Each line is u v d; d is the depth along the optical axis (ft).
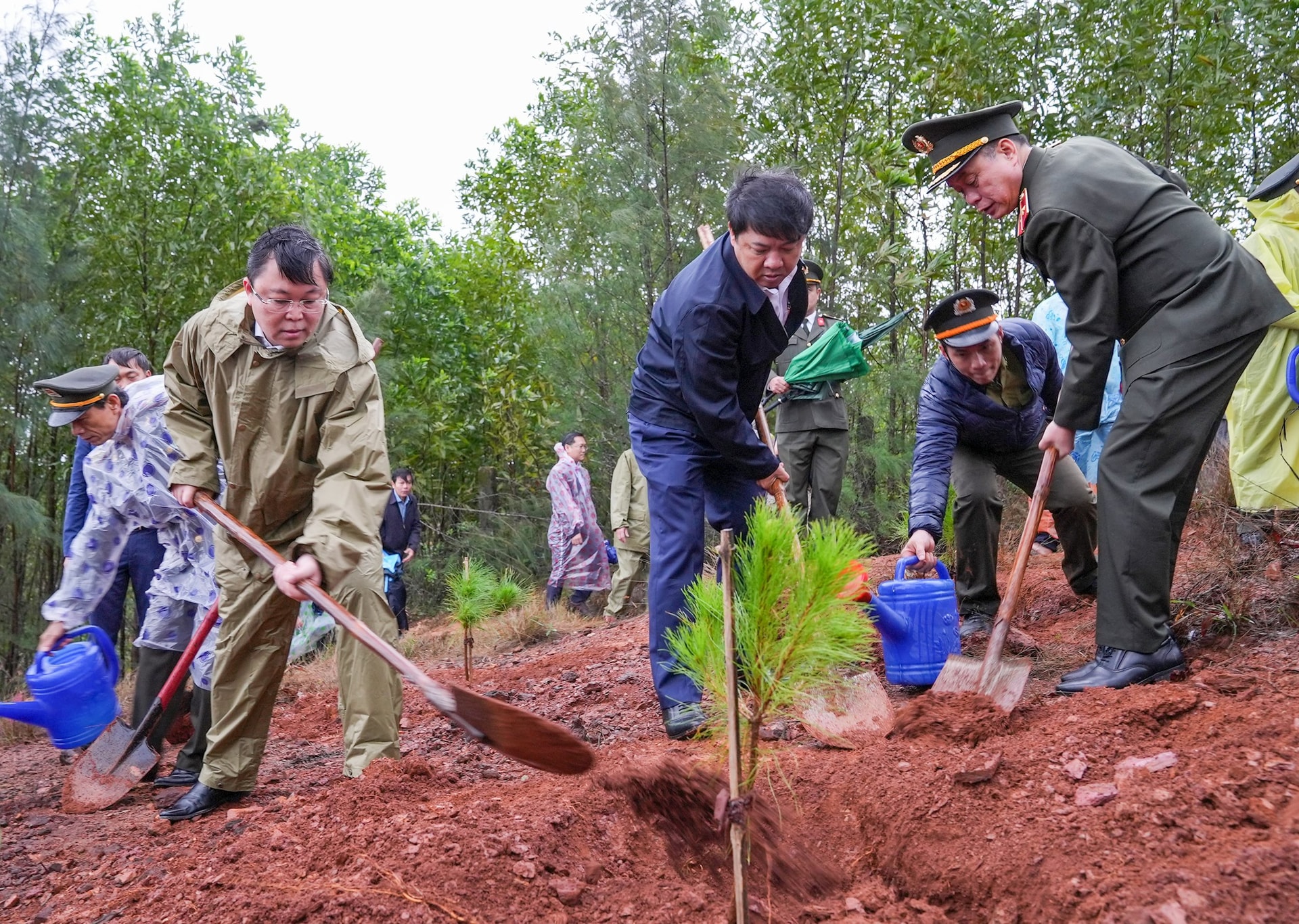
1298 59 26.25
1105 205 11.03
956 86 30.86
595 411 42.01
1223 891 6.12
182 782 13.70
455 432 55.93
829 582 6.56
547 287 41.96
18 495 36.78
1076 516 15.94
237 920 7.29
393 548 35.01
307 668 24.61
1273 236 15.24
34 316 36.96
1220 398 10.94
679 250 38.14
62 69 38.63
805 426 23.20
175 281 44.45
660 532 12.67
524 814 8.60
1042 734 9.45
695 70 36.83
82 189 43.29
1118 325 11.55
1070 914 6.64
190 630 14.12
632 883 7.98
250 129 47.16
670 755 9.93
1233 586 13.19
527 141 63.21
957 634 13.52
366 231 79.36
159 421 13.61
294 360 10.93
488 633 29.63
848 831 8.73
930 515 14.82
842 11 32.07
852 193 32.83
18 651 40.81
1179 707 9.28
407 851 8.01
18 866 9.93
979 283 34.53
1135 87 28.66
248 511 11.27
